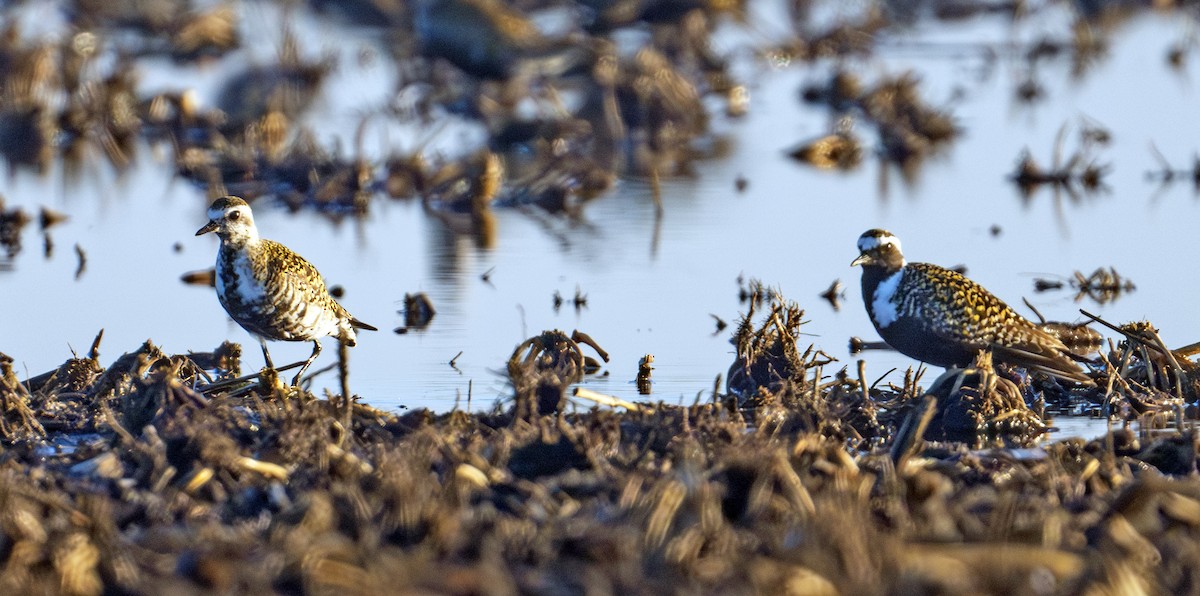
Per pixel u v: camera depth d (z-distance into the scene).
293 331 13.41
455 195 22.34
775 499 8.93
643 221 20.78
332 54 30.59
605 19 29.58
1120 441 10.98
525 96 27.77
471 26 27.64
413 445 10.18
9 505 8.68
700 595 7.64
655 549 8.19
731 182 23.42
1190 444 10.67
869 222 20.44
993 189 22.53
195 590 7.79
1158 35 34.00
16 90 26.86
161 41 33.62
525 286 17.39
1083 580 7.86
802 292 16.97
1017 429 12.16
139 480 9.84
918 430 10.34
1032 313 15.91
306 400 11.54
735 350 14.69
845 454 9.84
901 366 14.38
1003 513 8.65
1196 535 8.66
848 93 28.73
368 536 8.37
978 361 12.52
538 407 11.31
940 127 25.97
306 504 8.75
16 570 8.05
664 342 15.08
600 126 26.88
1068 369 13.26
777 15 36.78
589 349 14.84
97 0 34.25
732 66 31.80
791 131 27.05
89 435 11.80
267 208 22.11
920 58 32.22
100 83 26.81
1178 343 14.72
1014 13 35.06
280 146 24.47
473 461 9.75
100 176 23.97
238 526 8.90
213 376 13.88
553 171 23.25
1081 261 18.20
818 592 7.66
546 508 9.05
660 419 10.88
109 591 7.92
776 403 11.65
